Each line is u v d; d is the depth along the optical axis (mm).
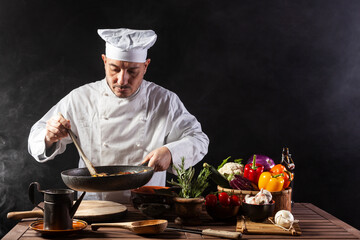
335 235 1670
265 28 3432
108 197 2383
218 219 1812
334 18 3449
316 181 3518
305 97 3480
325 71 3475
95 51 3344
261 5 3418
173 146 2199
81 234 1629
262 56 3447
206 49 3420
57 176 3359
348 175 3521
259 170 1961
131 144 2459
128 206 2084
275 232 1648
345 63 3479
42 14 3303
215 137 3467
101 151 2465
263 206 1726
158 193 1822
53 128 2059
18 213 1774
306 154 3502
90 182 1602
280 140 3488
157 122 2510
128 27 3361
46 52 3324
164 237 1604
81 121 2500
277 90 3467
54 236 1589
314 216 1982
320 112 3492
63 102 2551
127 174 1638
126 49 2133
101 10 3334
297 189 3518
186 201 1719
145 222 1670
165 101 2533
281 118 3480
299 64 3465
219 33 3418
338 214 3537
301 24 3443
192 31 3402
